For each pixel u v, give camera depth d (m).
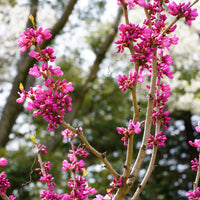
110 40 9.13
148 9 1.73
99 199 1.65
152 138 1.69
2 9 8.55
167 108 7.83
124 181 1.49
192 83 7.24
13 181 6.39
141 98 6.72
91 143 10.45
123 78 1.47
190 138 9.63
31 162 6.79
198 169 1.79
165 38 1.46
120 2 1.44
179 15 1.52
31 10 7.60
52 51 1.45
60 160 7.07
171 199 8.63
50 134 8.48
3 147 7.31
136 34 1.42
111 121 10.62
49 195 1.68
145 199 8.41
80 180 1.65
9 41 8.87
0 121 7.23
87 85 9.45
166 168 9.09
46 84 1.45
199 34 6.23
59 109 1.40
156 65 1.56
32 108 1.41
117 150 10.04
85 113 11.98
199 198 1.74
